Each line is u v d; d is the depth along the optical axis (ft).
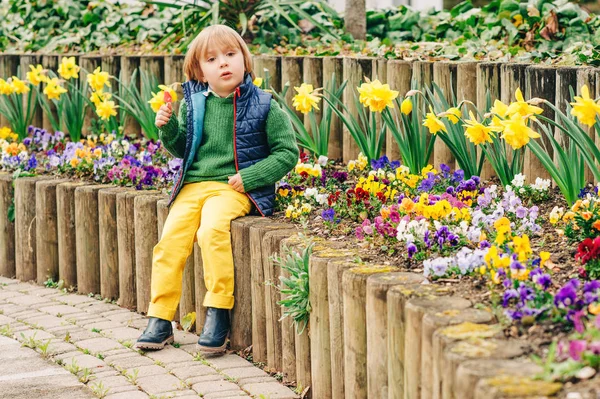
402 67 19.06
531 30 22.75
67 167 20.72
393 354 11.01
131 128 23.63
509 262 10.81
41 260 19.86
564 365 8.31
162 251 15.30
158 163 20.72
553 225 13.98
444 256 12.53
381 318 11.39
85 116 24.39
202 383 13.46
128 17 28.84
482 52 21.49
